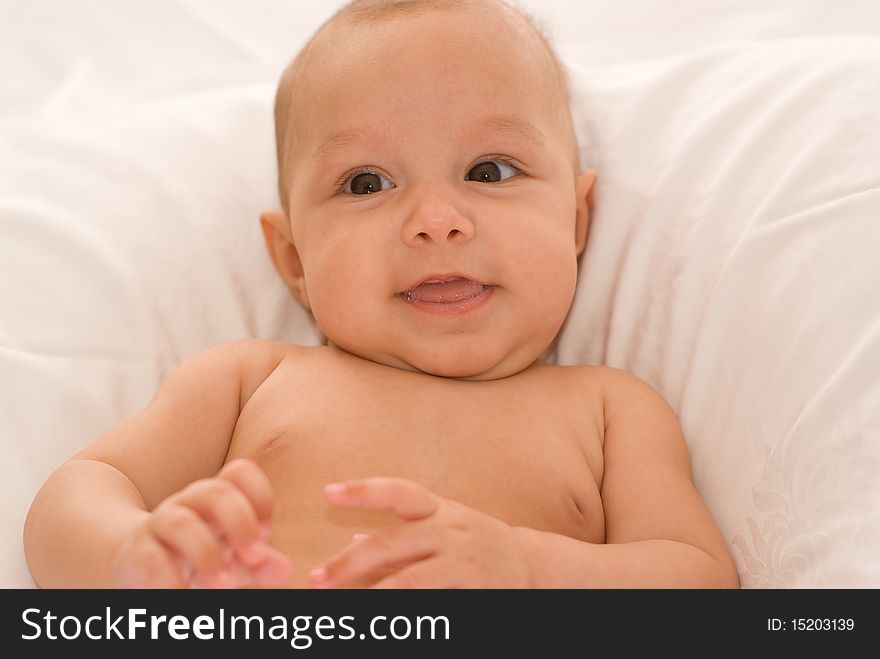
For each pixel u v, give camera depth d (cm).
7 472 133
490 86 145
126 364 151
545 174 148
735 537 130
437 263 140
